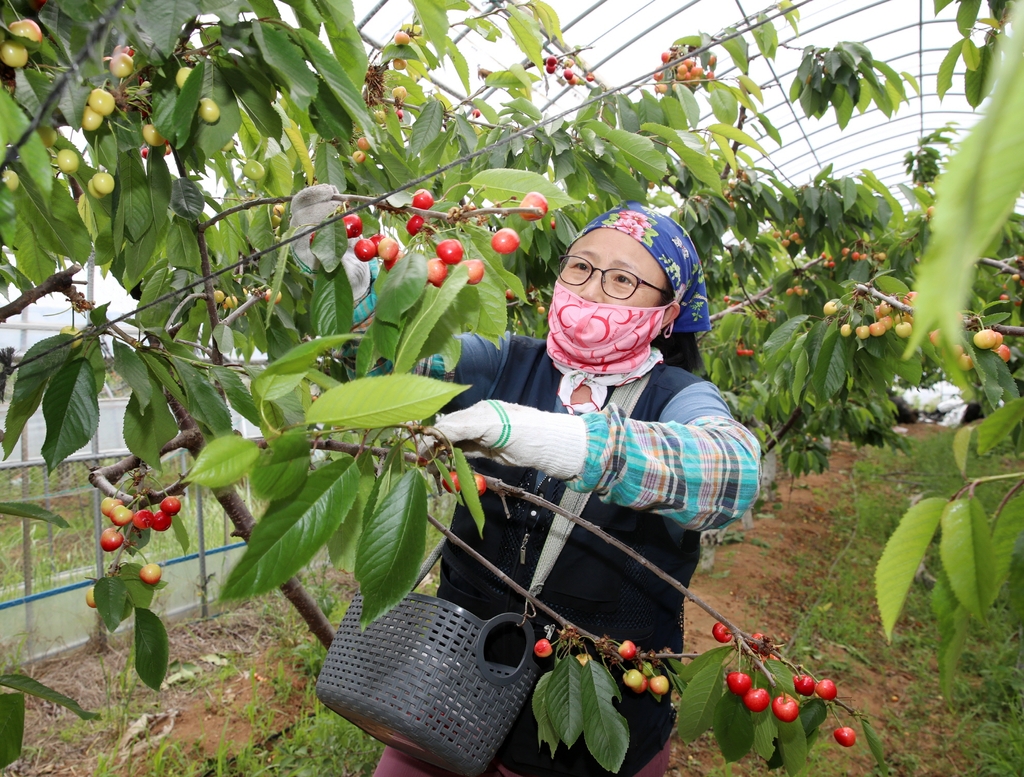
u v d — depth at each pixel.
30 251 1.29
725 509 1.15
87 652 4.15
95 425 1.10
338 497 0.73
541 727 1.30
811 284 3.58
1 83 0.89
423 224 1.06
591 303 1.53
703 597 5.59
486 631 1.29
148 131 1.06
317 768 3.02
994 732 3.90
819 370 2.13
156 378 1.23
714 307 5.09
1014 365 3.11
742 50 2.55
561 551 1.48
